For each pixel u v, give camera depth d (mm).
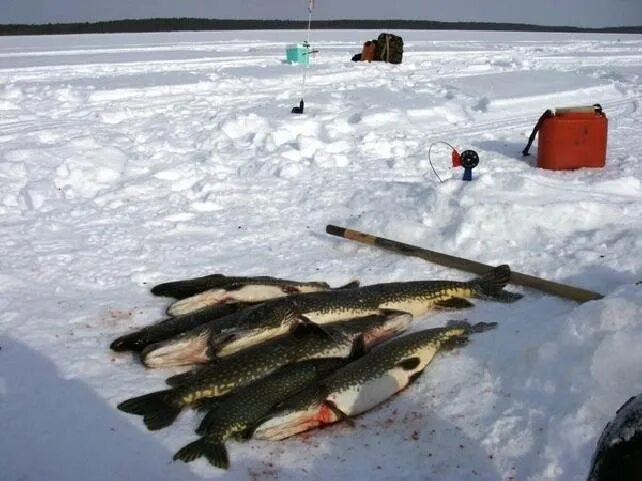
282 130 10742
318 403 3738
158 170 8859
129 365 4422
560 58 24328
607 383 3604
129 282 5688
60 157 8938
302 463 3510
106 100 13773
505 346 4367
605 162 8953
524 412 3730
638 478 2271
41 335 4781
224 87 15594
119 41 36062
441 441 3662
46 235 6762
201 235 6781
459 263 5621
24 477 3424
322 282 5285
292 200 7797
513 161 9273
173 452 3592
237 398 3801
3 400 4035
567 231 6195
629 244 5777
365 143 10273
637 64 22234
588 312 4141
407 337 4344
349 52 25984
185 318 4707
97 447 3637
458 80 16453
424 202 6844
